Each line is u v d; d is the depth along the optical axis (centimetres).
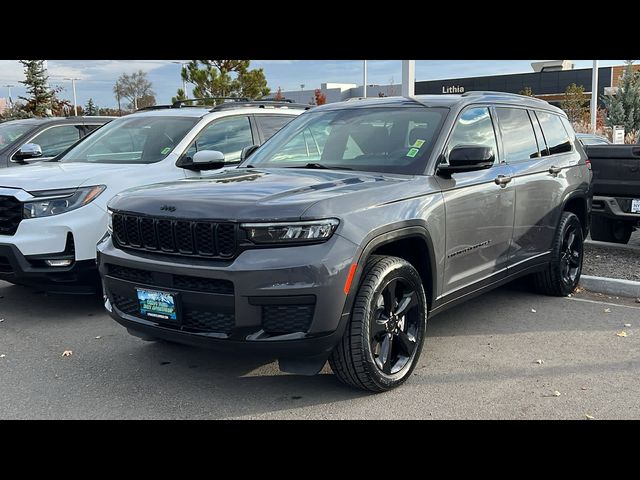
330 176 437
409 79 1076
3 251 559
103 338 530
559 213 613
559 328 546
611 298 645
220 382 434
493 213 504
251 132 746
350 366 386
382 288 390
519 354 482
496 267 523
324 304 357
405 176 444
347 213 374
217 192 393
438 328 547
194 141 680
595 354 481
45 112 3328
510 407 389
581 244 662
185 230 375
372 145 486
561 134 653
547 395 406
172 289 378
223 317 368
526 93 3769
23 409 395
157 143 681
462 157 436
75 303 639
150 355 489
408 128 487
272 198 372
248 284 352
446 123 480
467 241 476
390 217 396
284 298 353
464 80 5050
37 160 777
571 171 636
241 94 2305
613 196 779
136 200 407
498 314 587
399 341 418
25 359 483
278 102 819
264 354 360
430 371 448
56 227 555
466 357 476
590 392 411
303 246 358
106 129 747
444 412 383
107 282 421
